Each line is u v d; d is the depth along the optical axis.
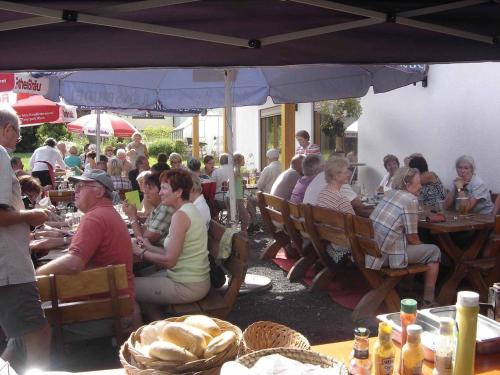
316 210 5.15
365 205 6.04
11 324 2.86
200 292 3.85
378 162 9.50
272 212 6.54
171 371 1.48
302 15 2.44
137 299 3.82
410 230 4.52
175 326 1.60
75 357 3.83
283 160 11.02
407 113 8.60
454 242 5.49
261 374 1.40
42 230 4.60
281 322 4.65
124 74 7.52
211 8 2.29
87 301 2.96
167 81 8.05
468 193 5.99
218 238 4.35
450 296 4.97
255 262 6.94
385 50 3.00
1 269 2.79
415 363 1.49
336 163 5.26
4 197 2.73
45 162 10.69
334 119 11.68
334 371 1.41
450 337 1.53
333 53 2.95
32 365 2.91
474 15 2.61
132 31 2.54
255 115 16.48
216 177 9.69
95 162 11.53
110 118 14.98
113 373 1.77
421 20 2.62
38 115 8.85
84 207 3.37
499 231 4.46
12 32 2.43
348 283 5.55
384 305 4.98
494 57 3.31
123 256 3.34
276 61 2.97
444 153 7.75
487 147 6.91
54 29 2.44
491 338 1.80
